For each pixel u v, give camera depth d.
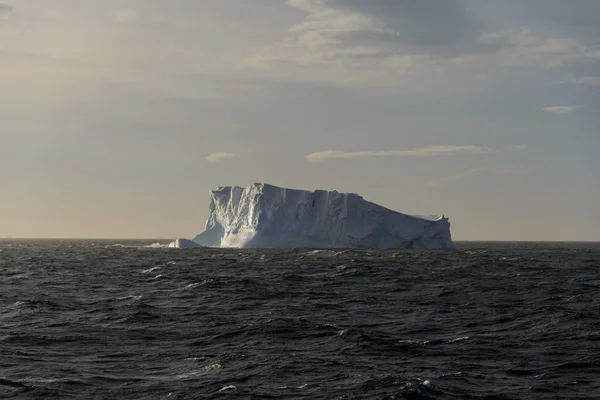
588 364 28.83
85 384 25.03
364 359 29.66
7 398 23.14
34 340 33.28
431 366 28.56
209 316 41.66
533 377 26.81
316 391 24.39
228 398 23.41
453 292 56.84
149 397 23.58
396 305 48.41
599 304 48.25
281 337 34.34
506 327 38.38
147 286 61.78
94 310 43.84
